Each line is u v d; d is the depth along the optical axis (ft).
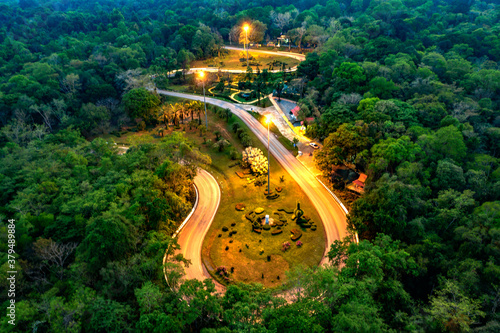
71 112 460.96
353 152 309.01
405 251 214.90
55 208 236.02
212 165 350.43
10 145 335.26
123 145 404.36
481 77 441.27
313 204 290.76
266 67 649.20
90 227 197.67
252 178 326.44
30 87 448.24
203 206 292.20
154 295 164.55
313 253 240.53
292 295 186.29
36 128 393.91
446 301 177.78
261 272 225.35
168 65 643.04
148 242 203.31
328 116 360.69
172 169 269.64
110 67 547.90
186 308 161.99
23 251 204.64
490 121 383.04
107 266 183.01
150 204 229.86
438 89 410.93
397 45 540.52
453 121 330.54
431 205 252.83
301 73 537.65
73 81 473.67
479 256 209.15
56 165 278.87
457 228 222.48
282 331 151.53
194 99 515.09
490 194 264.93
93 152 326.65
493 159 297.12
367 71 455.22
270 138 399.44
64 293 184.44
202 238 256.32
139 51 633.61
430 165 287.69
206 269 229.25
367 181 290.15
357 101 396.57
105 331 159.22
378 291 183.62
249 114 454.40
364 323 147.43
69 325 152.46
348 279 176.55
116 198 231.71
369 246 196.54
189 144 315.17
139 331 154.51
